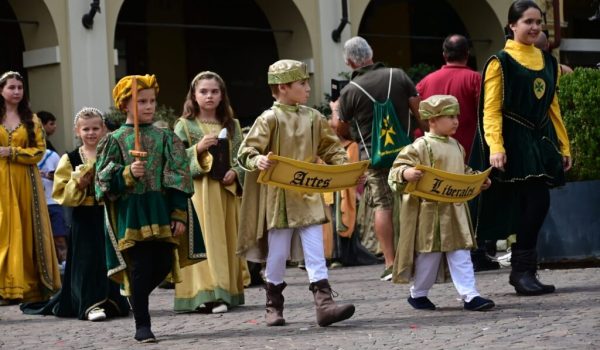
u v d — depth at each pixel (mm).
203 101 17984
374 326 14367
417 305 15844
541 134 16766
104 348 13789
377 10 43125
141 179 13898
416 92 20734
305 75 14711
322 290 14461
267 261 14906
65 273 17797
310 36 35531
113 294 17391
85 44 30812
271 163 13953
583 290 16688
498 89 16547
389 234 20516
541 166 16469
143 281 14000
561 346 11984
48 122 26422
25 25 30969
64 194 17125
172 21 39281
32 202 19828
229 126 18172
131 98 14117
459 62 20906
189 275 17312
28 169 19875
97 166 14023
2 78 19750
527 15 16672
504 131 16688
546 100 16734
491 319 14375
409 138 20469
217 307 17172
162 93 39000
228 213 17766
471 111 20672
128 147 14039
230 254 17719
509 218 16969
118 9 31453
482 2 40094
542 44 21500
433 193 15266
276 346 13055
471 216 16938
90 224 17328
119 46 37938
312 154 14797
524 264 16625
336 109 23422
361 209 26500
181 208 14023
